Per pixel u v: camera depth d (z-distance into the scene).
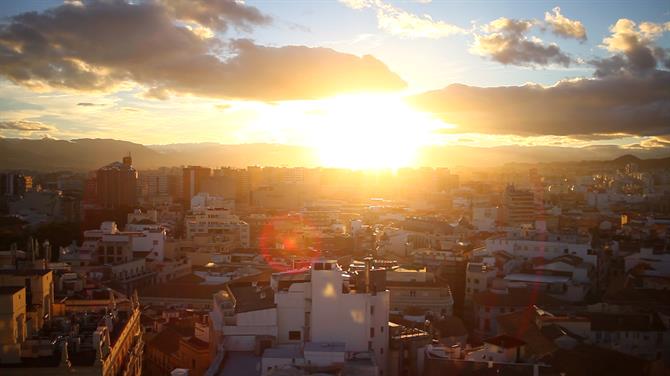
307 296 110.88
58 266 186.75
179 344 144.00
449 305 186.38
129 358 135.00
